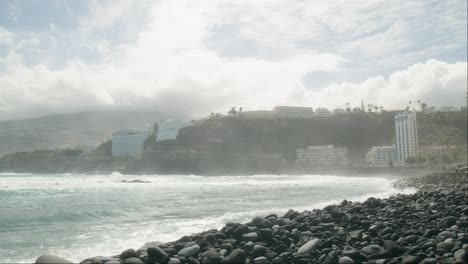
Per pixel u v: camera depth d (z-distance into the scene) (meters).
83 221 12.22
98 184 45.81
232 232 8.22
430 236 8.50
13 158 172.38
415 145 138.62
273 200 20.67
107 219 12.72
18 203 18.53
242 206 17.38
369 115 176.12
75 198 21.94
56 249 7.98
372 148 154.62
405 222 10.20
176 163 147.12
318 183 50.62
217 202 19.47
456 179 43.44
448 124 158.00
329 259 6.58
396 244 7.39
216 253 6.53
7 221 11.95
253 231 8.36
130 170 149.88
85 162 164.38
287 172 138.88
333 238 7.95
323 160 152.38
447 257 6.73
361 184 46.81
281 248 7.31
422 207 13.52
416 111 178.62
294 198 22.30
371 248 7.24
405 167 113.81
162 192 28.23
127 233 9.90
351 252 6.82
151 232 10.00
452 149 130.88
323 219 10.54
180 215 13.98
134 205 17.55
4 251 7.75
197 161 146.62
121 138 188.38
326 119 175.75
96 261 5.96
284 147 166.12
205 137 168.38
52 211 14.62
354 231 8.81
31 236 9.42
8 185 40.56
